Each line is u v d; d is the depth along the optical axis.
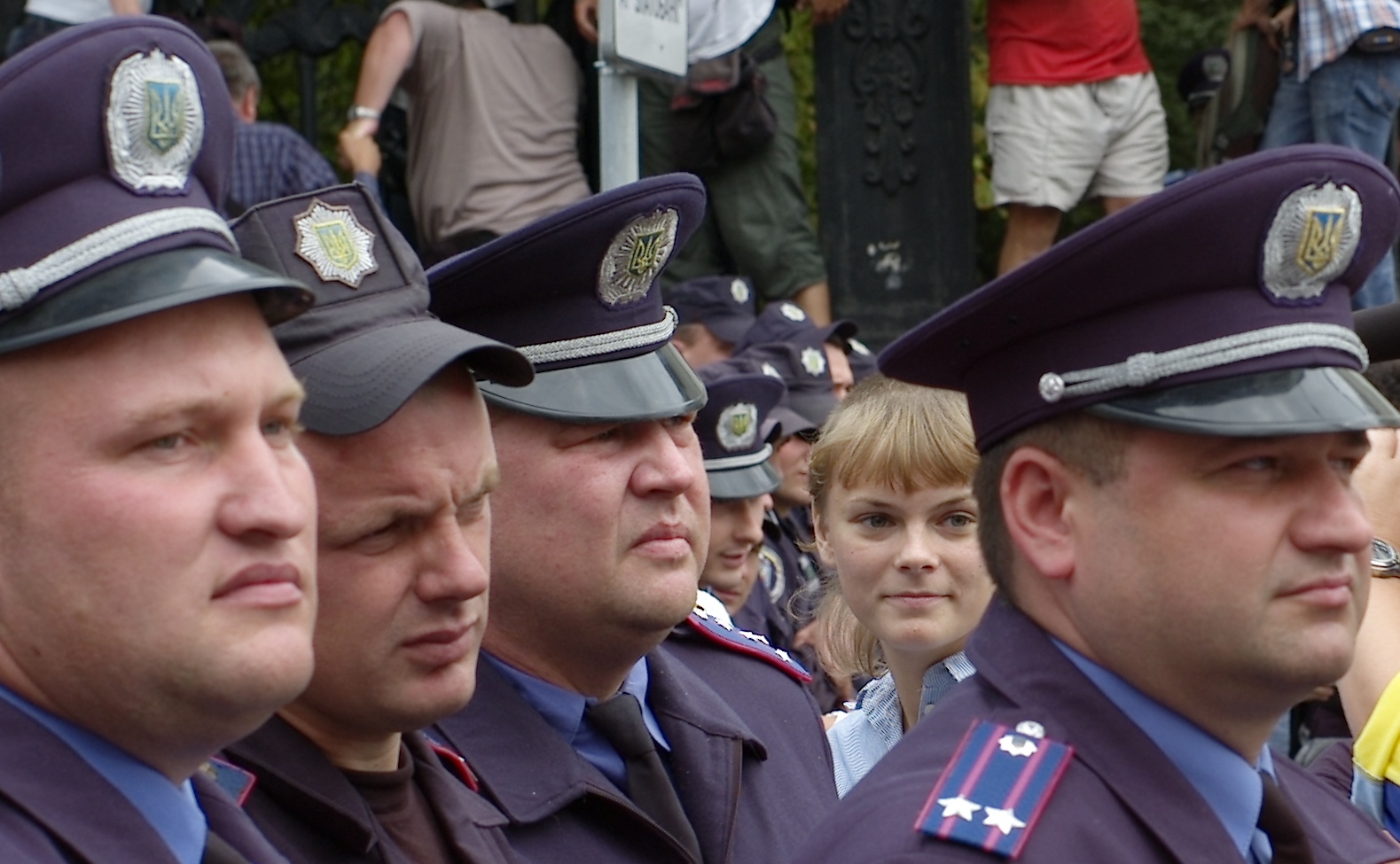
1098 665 4.77
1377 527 7.48
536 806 6.02
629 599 6.27
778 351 13.68
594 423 6.27
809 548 10.02
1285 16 16.17
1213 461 4.56
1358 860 5.33
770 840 6.82
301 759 5.00
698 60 13.82
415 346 5.08
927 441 7.53
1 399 3.81
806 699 7.75
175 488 3.83
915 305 15.62
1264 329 4.66
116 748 3.99
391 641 5.05
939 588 7.62
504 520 6.29
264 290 4.03
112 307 3.83
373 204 5.46
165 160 4.05
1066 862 4.40
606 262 6.39
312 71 15.29
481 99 14.34
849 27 15.53
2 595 3.85
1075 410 4.75
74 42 3.96
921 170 15.58
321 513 5.00
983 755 4.68
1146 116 16.31
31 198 3.93
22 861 3.68
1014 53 16.00
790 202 15.27
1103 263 4.68
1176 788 4.62
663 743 6.72
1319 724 10.91
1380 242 4.86
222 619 3.85
